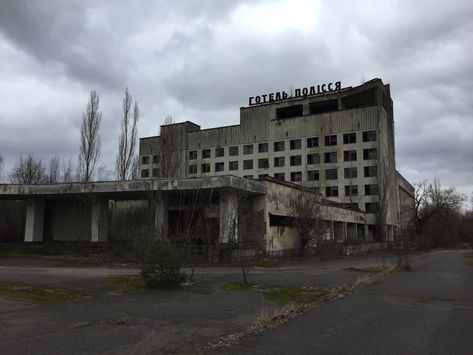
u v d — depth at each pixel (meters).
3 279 15.05
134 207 38.22
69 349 6.82
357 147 72.62
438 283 16.36
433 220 78.62
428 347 7.12
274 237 31.92
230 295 12.98
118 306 10.84
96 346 7.02
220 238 25.58
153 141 91.00
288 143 78.50
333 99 75.88
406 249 26.61
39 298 11.57
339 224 47.75
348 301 11.98
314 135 76.25
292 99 81.81
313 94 81.12
